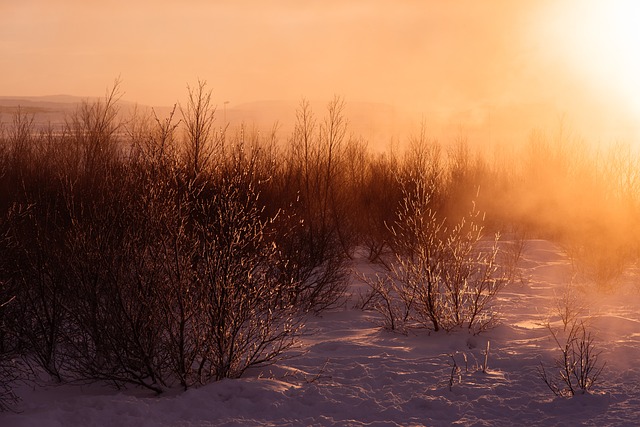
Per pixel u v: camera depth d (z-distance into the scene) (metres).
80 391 7.26
